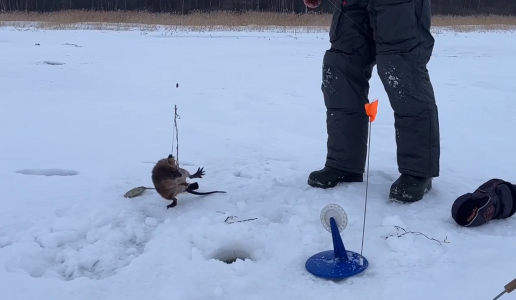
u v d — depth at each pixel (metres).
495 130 6.68
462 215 3.24
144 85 10.20
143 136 6.04
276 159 5.05
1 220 3.50
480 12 50.50
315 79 11.23
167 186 3.60
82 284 2.69
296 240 3.13
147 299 2.55
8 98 8.45
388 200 3.73
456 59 15.48
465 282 2.63
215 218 3.43
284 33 27.00
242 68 13.05
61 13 36.91
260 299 2.52
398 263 2.85
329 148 4.04
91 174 4.55
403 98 3.59
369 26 3.79
